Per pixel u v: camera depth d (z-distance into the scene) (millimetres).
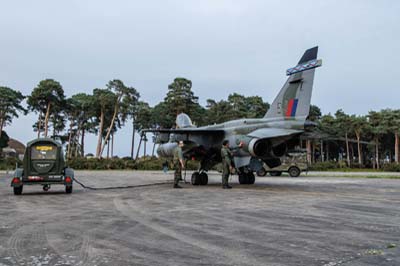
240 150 14258
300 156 27547
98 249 4250
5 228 5633
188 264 3607
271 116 14125
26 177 11734
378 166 66438
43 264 3607
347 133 68875
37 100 59562
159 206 8422
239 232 5246
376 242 4543
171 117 61250
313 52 12695
